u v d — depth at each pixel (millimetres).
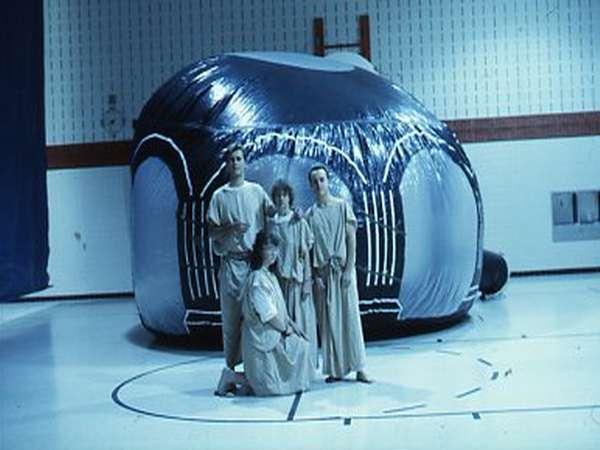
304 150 9148
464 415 6191
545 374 7379
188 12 15234
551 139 14930
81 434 6320
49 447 6027
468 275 10031
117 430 6367
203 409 6836
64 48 15383
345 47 15086
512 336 9320
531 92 14961
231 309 7367
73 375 8602
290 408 6688
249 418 6457
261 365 7102
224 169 9172
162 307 9750
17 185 12125
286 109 9422
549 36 14898
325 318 7453
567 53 14891
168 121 9797
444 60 15023
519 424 5875
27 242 12367
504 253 15031
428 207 9469
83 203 15383
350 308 7418
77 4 15344
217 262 9180
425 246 9422
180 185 9414
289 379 7156
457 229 9750
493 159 15008
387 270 9266
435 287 9555
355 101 9711
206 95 9688
